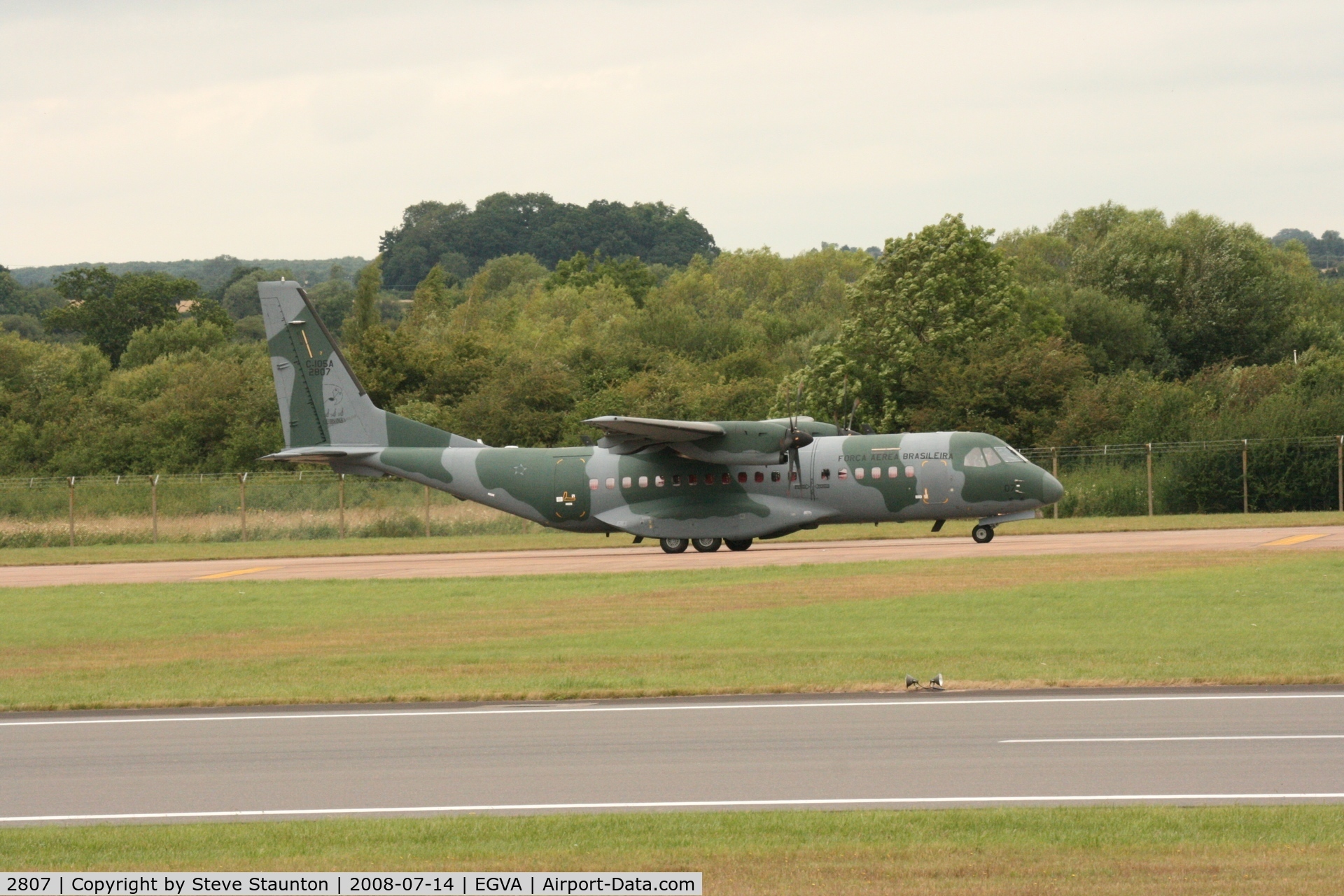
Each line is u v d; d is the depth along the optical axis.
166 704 54.84
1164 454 160.00
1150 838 31.81
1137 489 157.12
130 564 132.38
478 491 131.12
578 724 47.84
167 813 36.78
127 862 31.89
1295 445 154.88
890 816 34.19
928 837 32.28
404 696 54.78
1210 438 164.75
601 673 59.44
